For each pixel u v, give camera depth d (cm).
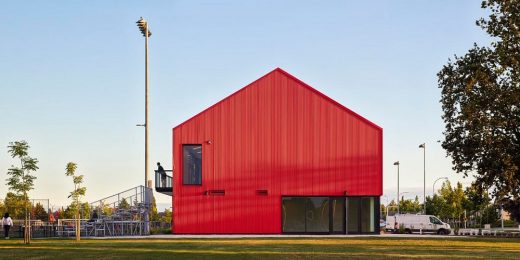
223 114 3888
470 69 3728
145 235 3716
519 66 3494
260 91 3909
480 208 7206
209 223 3816
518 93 3475
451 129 3878
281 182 3862
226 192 3838
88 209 3816
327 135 3894
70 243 2747
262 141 3884
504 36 3588
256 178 3859
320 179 3866
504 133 3662
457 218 7919
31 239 3231
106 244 2641
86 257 1933
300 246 2505
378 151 3891
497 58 3638
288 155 3881
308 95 3916
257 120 3894
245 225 3825
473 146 3734
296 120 3900
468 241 3080
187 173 3847
